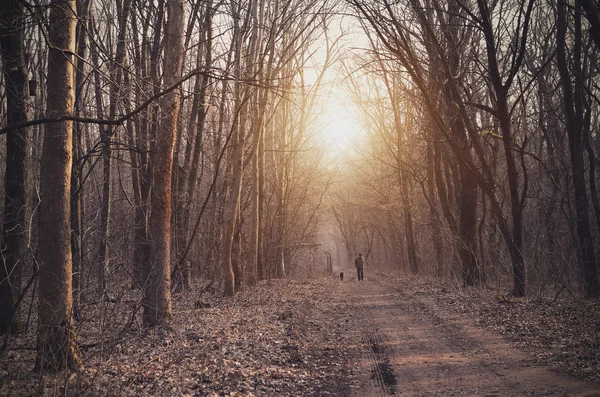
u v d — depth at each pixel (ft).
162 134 39.60
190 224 74.28
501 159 96.22
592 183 57.26
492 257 73.92
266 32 72.84
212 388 23.73
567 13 63.52
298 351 32.55
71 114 26.30
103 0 63.26
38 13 27.14
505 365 25.98
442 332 37.70
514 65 54.34
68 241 26.13
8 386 21.86
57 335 24.80
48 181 25.91
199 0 54.24
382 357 30.66
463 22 68.08
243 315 47.26
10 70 36.45
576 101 54.19
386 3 59.00
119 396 20.95
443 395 21.48
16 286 36.58
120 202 69.72
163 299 38.93
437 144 80.74
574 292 52.01
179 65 40.01
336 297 74.59
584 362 25.09
